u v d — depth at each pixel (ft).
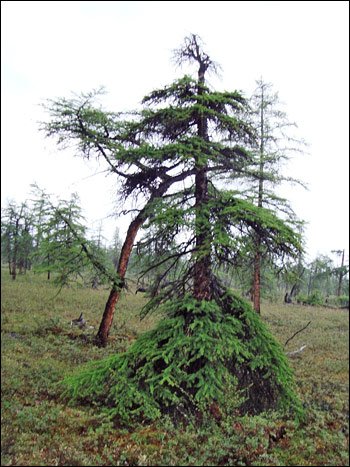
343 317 71.82
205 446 16.26
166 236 23.79
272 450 18.19
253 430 17.70
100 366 22.41
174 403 19.35
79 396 22.59
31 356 31.81
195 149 21.12
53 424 18.25
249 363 19.44
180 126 24.06
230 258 22.70
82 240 35.94
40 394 23.04
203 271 21.77
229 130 24.06
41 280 92.32
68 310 54.90
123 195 29.86
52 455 14.70
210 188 26.25
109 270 37.58
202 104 21.72
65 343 37.55
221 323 19.97
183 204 23.09
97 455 15.17
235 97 22.81
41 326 42.42
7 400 20.94
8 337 37.09
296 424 20.15
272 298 70.18
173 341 19.35
